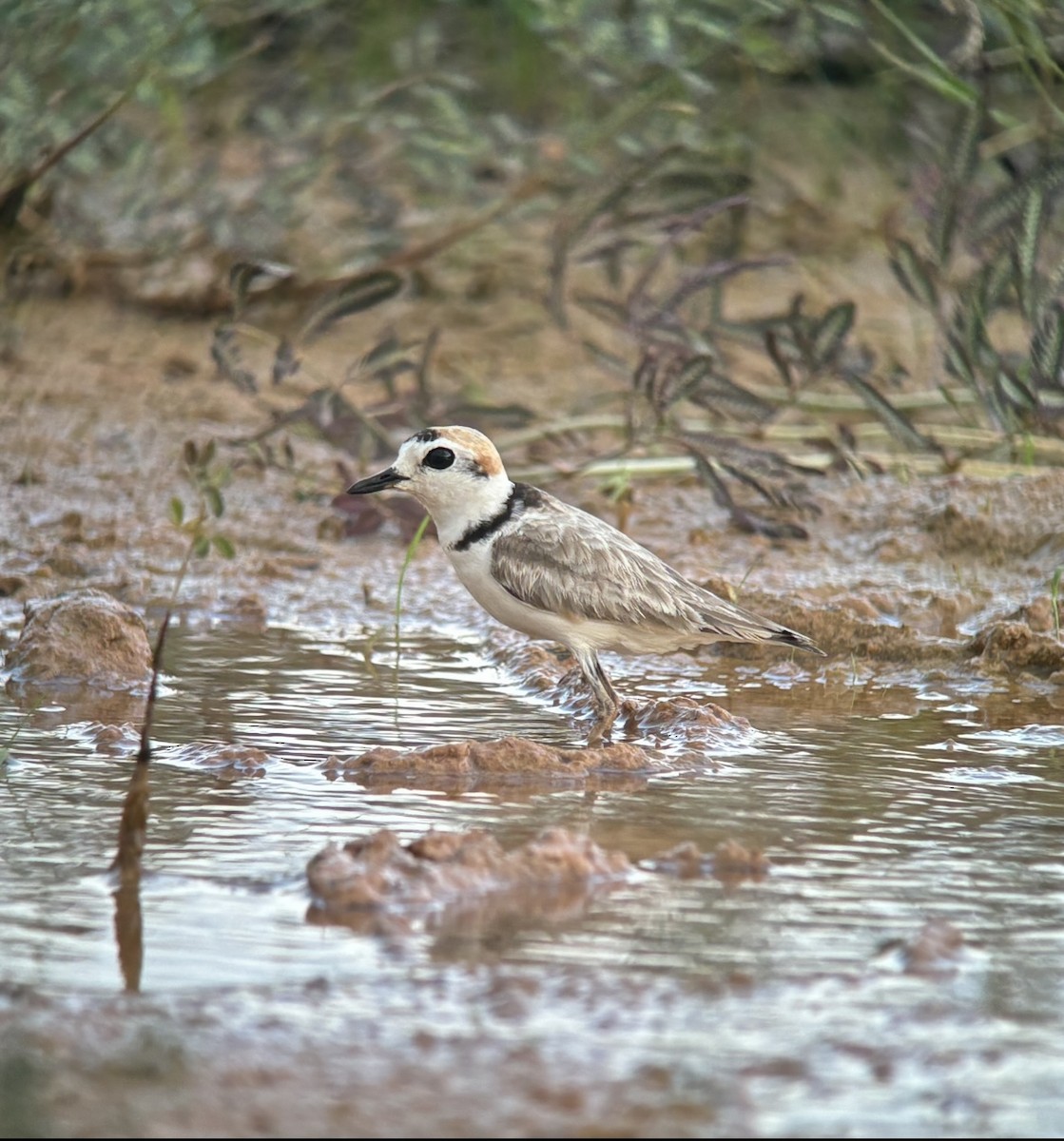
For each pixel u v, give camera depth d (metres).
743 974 6.59
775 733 10.26
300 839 8.09
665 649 10.72
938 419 16.86
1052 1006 6.34
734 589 12.69
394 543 14.96
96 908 7.19
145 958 6.68
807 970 6.64
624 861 7.76
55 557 13.77
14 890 7.38
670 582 10.52
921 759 9.68
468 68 20.92
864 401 14.91
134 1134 5.40
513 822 8.39
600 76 17.36
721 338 16.64
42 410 17.09
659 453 16.00
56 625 11.29
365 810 8.56
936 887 7.56
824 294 19.73
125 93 16.98
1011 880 7.66
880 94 19.12
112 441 16.55
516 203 18.45
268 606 13.24
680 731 10.14
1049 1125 5.52
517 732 10.18
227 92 21.05
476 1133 5.44
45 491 15.38
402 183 20.48
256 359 18.61
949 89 14.63
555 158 18.38
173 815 8.42
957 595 13.02
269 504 15.48
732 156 17.84
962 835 8.30
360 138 20.45
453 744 9.32
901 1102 5.64
